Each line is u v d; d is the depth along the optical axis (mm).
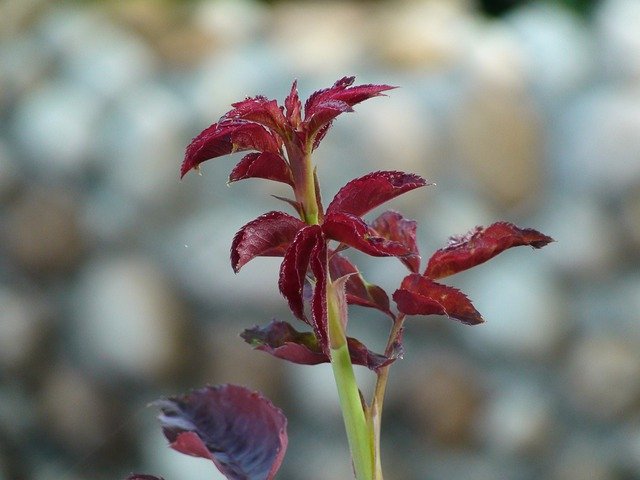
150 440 1508
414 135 1475
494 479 1447
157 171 1537
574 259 1496
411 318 1443
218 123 497
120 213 1543
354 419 510
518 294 1475
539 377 1477
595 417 1476
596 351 1478
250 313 1465
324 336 489
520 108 1522
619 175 1488
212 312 1480
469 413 1453
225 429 533
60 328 1547
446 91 1518
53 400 1548
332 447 1449
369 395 1418
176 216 1534
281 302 1445
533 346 1464
